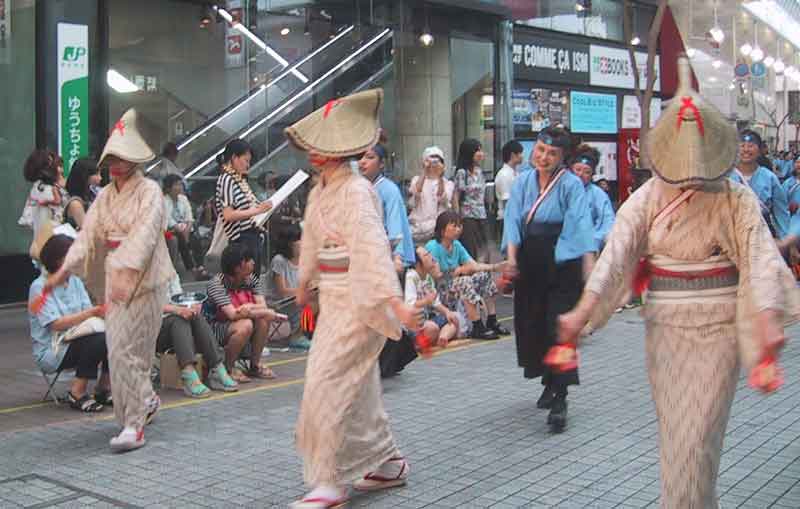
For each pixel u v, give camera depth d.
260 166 12.44
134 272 5.60
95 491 5.07
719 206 3.61
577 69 20.27
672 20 21.31
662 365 3.75
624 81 21.56
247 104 13.81
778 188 8.88
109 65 13.55
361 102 4.64
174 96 14.41
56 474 5.37
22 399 7.31
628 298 3.79
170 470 5.43
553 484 5.12
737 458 5.55
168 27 14.33
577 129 20.42
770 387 3.34
